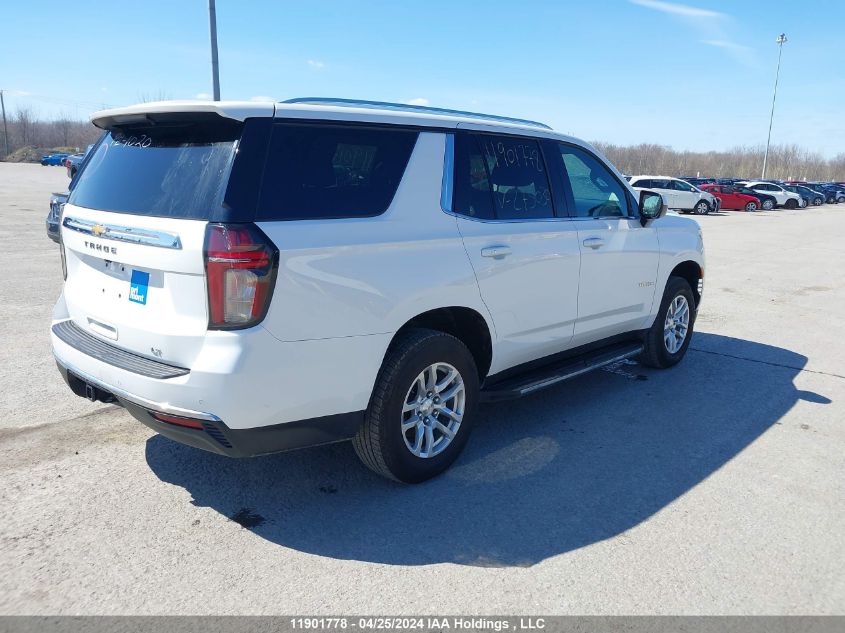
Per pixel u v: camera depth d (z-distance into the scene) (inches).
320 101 138.3
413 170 138.9
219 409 111.4
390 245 130.0
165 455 155.0
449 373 146.6
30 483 139.8
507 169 162.2
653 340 223.8
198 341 112.5
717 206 1286.9
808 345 278.2
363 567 115.4
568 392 210.4
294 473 149.7
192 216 113.1
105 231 126.6
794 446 172.1
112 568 112.6
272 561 116.3
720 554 122.3
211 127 118.7
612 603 107.4
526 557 119.8
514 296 158.7
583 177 187.9
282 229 114.8
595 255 183.6
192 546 119.9
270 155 116.6
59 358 138.3
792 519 135.4
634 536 127.6
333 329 121.2
